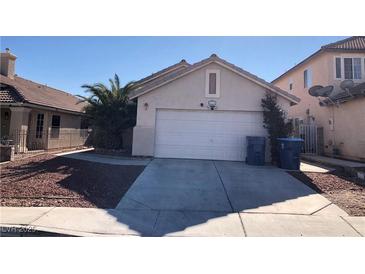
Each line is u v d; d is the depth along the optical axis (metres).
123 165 11.10
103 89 16.08
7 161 11.81
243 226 5.40
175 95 13.09
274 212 6.23
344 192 7.98
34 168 10.38
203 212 6.18
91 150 16.91
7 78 17.75
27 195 7.00
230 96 12.89
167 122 13.20
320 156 15.77
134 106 16.14
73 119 20.98
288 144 10.96
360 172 9.98
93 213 5.91
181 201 6.92
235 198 7.23
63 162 11.69
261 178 9.38
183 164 11.53
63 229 5.00
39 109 17.03
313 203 6.92
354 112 13.91
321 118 17.25
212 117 13.05
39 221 5.31
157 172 9.91
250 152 11.87
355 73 16.52
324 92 15.70
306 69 19.67
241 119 12.94
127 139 17.45
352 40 18.03
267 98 12.48
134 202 6.77
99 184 8.29
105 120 15.91
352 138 13.98
